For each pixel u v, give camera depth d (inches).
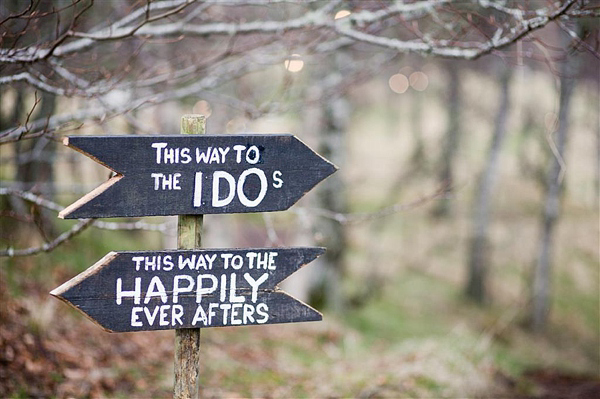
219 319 120.7
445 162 908.6
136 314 116.3
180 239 120.9
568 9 155.5
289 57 224.8
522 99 943.7
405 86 664.4
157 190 117.1
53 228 357.4
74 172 411.5
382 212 217.2
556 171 624.1
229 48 222.2
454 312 689.6
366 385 265.1
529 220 908.6
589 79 777.6
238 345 343.9
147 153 116.0
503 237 877.2
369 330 501.4
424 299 719.1
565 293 771.4
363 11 207.5
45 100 292.0
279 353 351.6
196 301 119.3
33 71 186.2
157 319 117.6
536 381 335.6
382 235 862.5
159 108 441.1
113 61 258.2
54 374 217.5
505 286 796.6
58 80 204.1
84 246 384.8
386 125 1298.0
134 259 115.7
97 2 259.4
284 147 123.2
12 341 224.8
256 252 121.8
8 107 303.9
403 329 538.6
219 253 120.0
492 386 293.0
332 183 495.8
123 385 229.1
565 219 943.0
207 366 279.4
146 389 231.0
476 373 293.7
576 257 853.8
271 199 123.2
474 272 745.6
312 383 271.1
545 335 644.7
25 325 242.1
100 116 207.0
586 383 343.6
